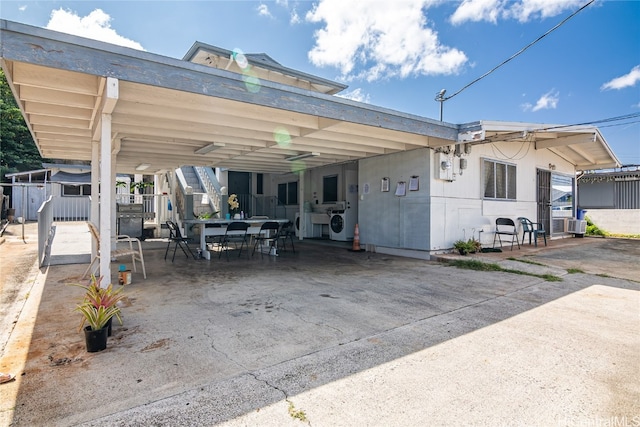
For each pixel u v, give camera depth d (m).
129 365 2.34
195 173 13.88
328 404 1.90
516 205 9.01
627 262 6.46
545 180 10.24
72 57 3.02
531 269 5.78
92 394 1.98
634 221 13.10
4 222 12.90
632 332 3.00
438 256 6.85
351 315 3.46
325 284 4.82
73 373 2.22
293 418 1.77
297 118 5.15
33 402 1.89
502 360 2.45
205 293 4.27
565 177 11.34
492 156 8.30
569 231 11.45
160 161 9.13
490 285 4.79
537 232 8.48
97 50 3.13
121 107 4.30
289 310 3.61
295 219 12.35
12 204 15.13
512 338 2.86
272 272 5.69
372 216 8.30
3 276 5.13
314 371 2.28
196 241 9.70
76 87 3.54
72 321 3.21
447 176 7.17
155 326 3.10
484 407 1.87
